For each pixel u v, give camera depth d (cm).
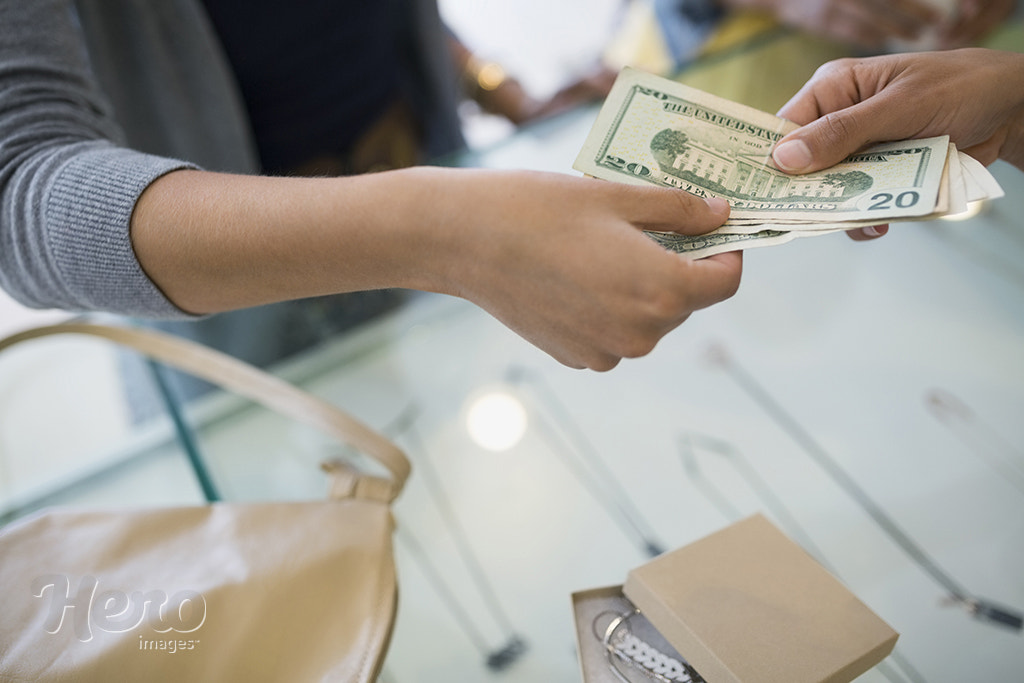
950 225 97
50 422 87
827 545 69
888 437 78
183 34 101
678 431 80
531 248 48
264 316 92
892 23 118
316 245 52
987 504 71
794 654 51
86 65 74
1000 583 65
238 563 61
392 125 139
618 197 50
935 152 60
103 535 63
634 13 157
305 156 130
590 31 226
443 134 152
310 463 78
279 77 119
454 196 48
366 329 92
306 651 57
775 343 88
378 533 63
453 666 62
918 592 65
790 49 117
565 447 79
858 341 88
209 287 58
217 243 54
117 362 91
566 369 88
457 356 90
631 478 76
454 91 147
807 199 59
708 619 53
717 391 84
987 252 94
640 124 69
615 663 56
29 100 62
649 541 70
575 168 66
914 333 88
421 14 132
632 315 48
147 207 55
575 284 48
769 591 55
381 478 67
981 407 79
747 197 62
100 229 56
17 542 62
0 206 60
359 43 125
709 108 70
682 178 64
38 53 64
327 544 62
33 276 62
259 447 79
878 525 70
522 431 81
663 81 72
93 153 59
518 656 62
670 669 55
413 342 91
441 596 67
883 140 64
